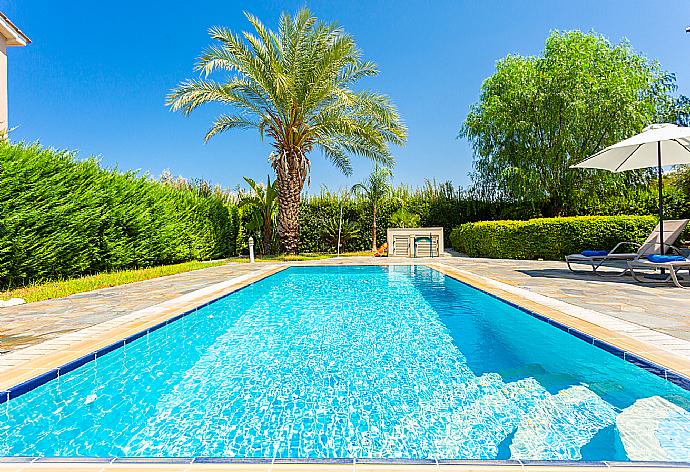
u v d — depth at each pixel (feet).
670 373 9.53
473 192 63.46
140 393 10.68
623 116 49.57
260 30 48.11
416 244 55.21
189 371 12.27
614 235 41.27
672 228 27.68
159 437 8.35
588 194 53.62
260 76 48.11
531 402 9.83
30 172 26.12
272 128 51.62
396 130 53.52
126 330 14.25
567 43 54.85
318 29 48.98
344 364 12.75
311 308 21.61
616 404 9.68
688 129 24.35
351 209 64.34
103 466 5.95
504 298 19.88
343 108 51.98
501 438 8.15
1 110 40.98
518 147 55.47
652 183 51.80
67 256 29.58
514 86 55.47
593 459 7.27
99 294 23.24
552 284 25.05
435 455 7.55
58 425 8.93
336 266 41.91
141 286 26.89
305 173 53.88
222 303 22.29
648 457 7.29
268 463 5.99
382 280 32.48
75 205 29.86
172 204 44.70
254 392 10.67
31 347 12.12
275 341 15.43
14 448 7.88
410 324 17.92
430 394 10.40
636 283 25.13
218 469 5.84
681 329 13.47
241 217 61.87
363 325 17.81
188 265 42.06
